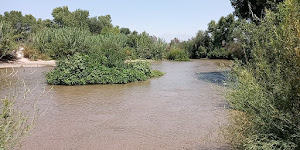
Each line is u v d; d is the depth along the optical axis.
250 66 3.29
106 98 7.86
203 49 34.44
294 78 2.35
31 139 4.35
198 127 4.98
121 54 12.91
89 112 6.18
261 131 2.57
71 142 4.24
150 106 6.80
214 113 5.93
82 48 23.42
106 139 4.39
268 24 3.18
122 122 5.38
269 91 2.62
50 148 3.98
